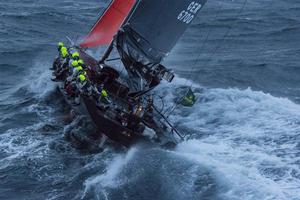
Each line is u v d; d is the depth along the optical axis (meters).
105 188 30.11
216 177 31.09
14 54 58.62
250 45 78.31
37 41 67.12
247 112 42.16
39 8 90.75
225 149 35.19
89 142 35.16
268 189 29.70
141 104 37.62
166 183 30.72
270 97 46.06
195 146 35.38
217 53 71.00
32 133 36.16
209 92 47.31
